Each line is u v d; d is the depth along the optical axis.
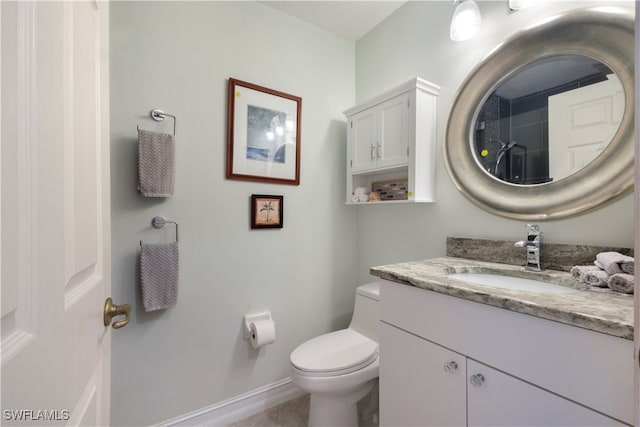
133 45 1.33
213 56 1.55
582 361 0.63
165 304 1.34
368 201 1.75
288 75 1.81
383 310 1.12
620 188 0.94
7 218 0.33
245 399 1.62
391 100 1.59
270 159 1.72
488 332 0.80
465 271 1.21
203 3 1.52
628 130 0.94
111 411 1.28
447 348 0.90
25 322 0.36
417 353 0.99
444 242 1.51
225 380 1.57
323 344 1.49
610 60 0.98
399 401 1.05
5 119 0.32
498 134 1.29
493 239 1.30
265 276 1.71
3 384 0.31
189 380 1.47
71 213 0.51
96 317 0.65
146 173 1.28
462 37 1.34
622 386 0.58
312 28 1.92
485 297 0.79
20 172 0.35
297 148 1.83
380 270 1.13
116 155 1.29
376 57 1.94
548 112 1.14
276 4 1.72
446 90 1.51
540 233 1.13
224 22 1.58
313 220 1.91
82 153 0.57
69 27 0.51
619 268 0.83
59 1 0.46
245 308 1.64
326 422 1.33
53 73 0.44
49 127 0.42
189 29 1.48
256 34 1.69
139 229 1.34
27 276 0.36
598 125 1.01
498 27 1.29
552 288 1.01
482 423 0.81
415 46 1.68
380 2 1.72
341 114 2.04
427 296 0.96
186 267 1.46
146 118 1.36
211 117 1.54
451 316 0.89
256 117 1.67
